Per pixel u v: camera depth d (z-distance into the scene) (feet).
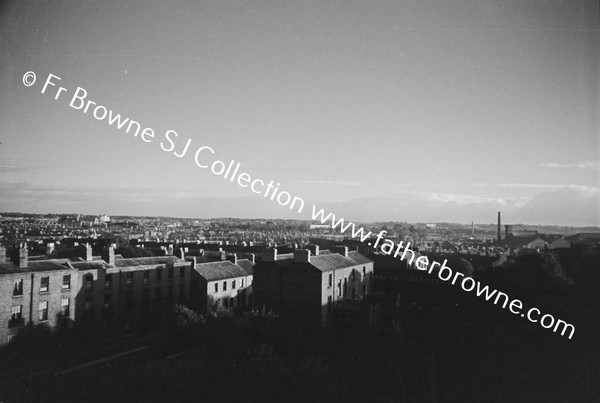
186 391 98.37
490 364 104.78
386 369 103.55
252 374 99.86
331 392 93.56
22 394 101.40
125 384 102.42
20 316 138.00
